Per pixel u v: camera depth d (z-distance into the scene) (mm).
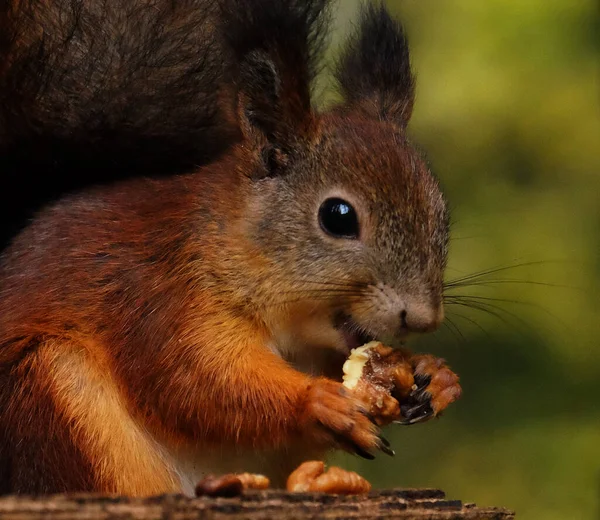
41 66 1815
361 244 1775
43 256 1787
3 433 1771
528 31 2246
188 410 1774
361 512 1713
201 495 1709
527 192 2170
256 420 1771
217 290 1780
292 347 1788
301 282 1778
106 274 1784
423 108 2195
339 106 1823
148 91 1828
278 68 1787
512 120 2193
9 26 1812
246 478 1734
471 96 2199
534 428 2020
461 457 2018
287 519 1703
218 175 1794
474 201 2152
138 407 1778
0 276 1789
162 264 1783
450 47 2236
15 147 1818
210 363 1774
